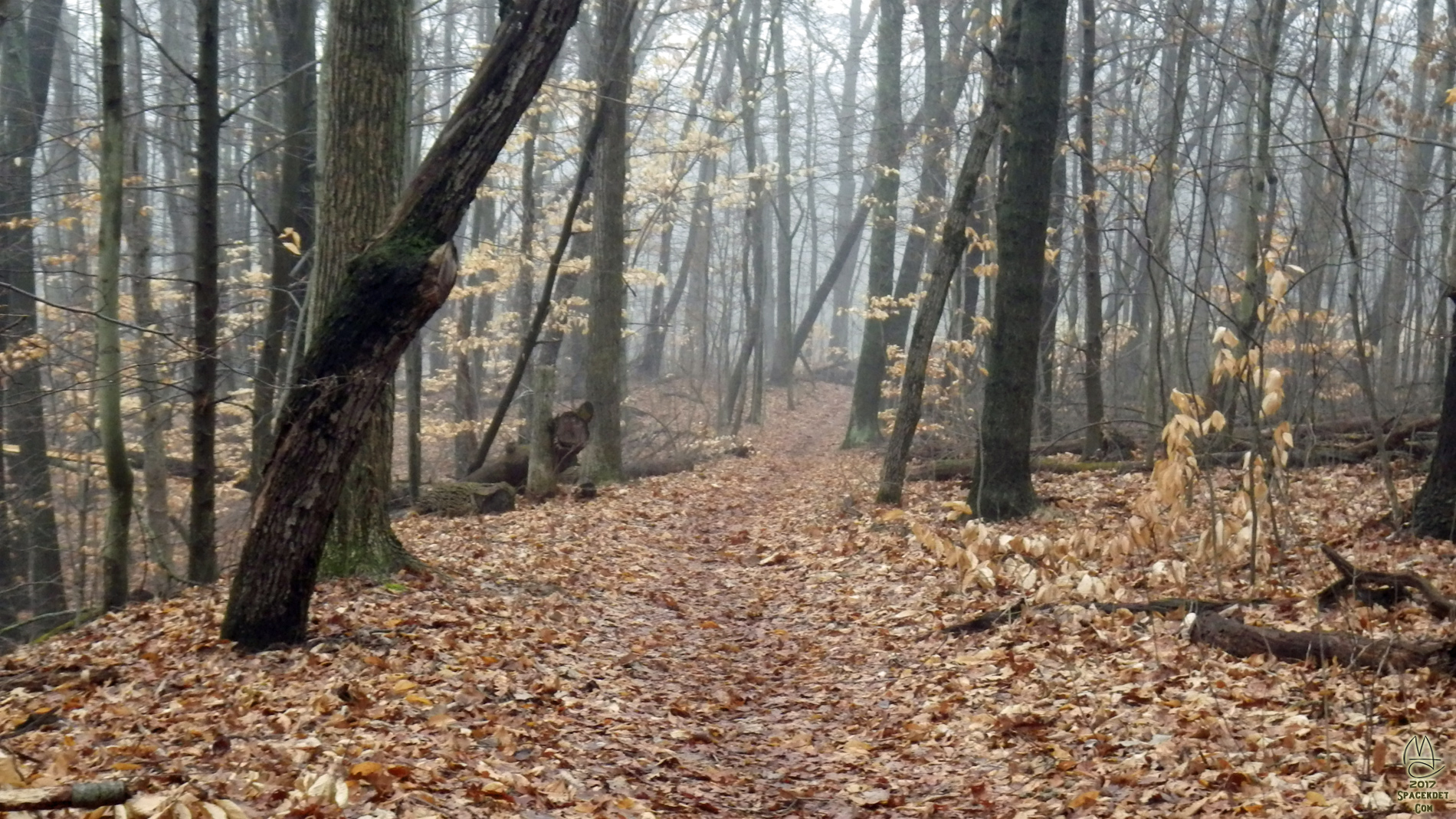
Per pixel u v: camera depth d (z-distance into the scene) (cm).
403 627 777
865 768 593
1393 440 1391
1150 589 869
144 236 1426
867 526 1334
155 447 1306
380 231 672
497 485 1555
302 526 700
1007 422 1292
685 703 723
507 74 659
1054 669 701
